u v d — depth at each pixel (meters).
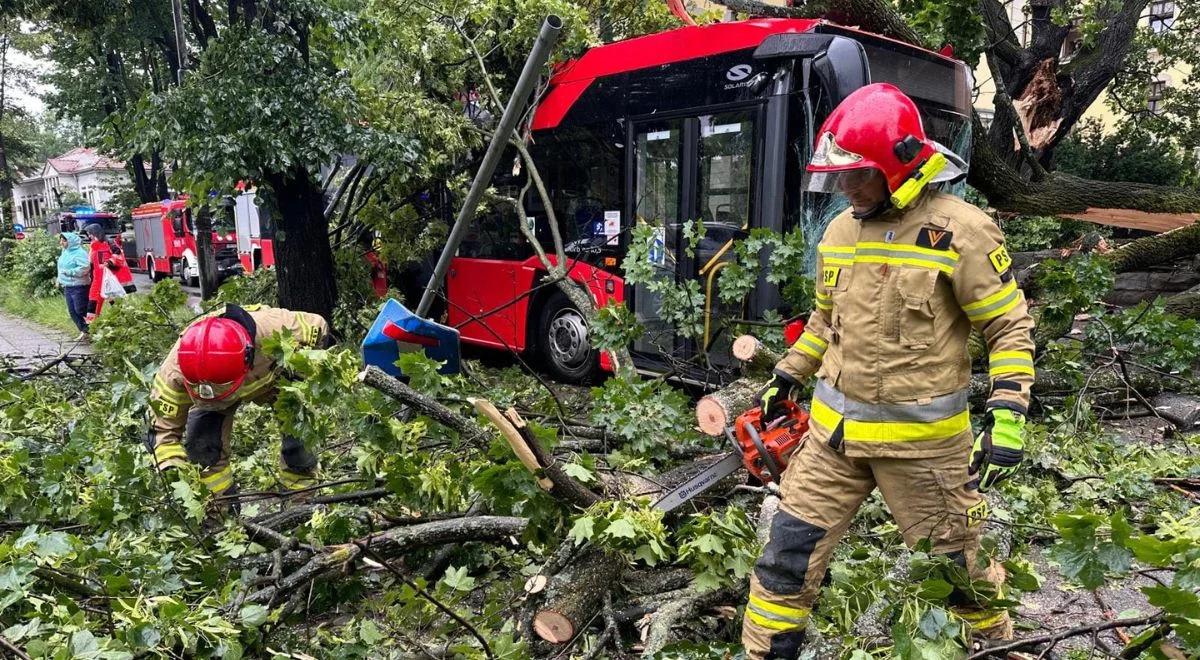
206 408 3.53
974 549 2.29
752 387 3.89
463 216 5.27
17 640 2.20
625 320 4.88
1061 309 5.58
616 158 6.82
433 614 2.76
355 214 8.78
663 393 3.94
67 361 6.44
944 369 2.13
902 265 2.10
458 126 7.39
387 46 7.39
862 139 2.05
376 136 7.14
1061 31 11.05
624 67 6.77
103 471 3.12
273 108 6.85
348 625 2.77
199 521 3.02
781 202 5.59
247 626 2.41
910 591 2.20
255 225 15.52
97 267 10.65
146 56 18.45
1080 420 4.82
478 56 7.21
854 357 2.19
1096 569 1.89
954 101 6.55
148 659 2.31
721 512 3.29
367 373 3.06
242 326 3.48
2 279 20.39
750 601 2.37
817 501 2.29
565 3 7.11
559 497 2.83
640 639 2.78
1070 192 8.33
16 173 38.66
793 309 4.76
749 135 5.81
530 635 2.67
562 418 4.66
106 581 2.46
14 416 4.27
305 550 3.06
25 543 2.42
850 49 5.29
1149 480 3.97
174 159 7.11
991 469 2.01
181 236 20.17
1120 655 2.07
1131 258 8.54
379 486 3.57
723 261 6.01
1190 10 13.43
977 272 2.06
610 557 2.80
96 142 7.77
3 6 9.00
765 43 5.61
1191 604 1.71
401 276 9.30
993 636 2.37
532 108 7.35
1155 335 5.74
